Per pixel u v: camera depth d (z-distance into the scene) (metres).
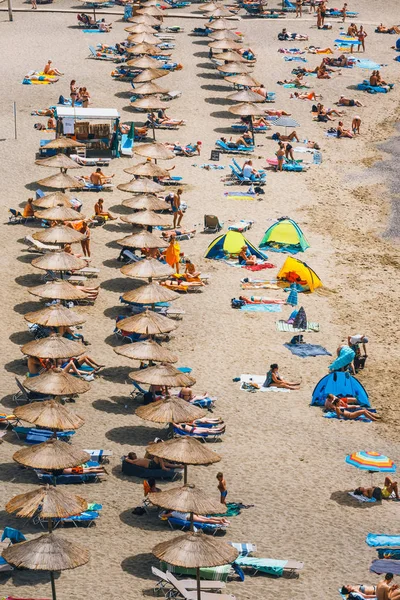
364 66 110.12
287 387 51.78
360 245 71.12
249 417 48.88
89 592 35.53
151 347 49.22
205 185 78.75
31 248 65.56
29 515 34.78
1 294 59.34
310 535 40.03
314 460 45.75
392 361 55.69
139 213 64.56
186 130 89.75
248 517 40.97
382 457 43.69
